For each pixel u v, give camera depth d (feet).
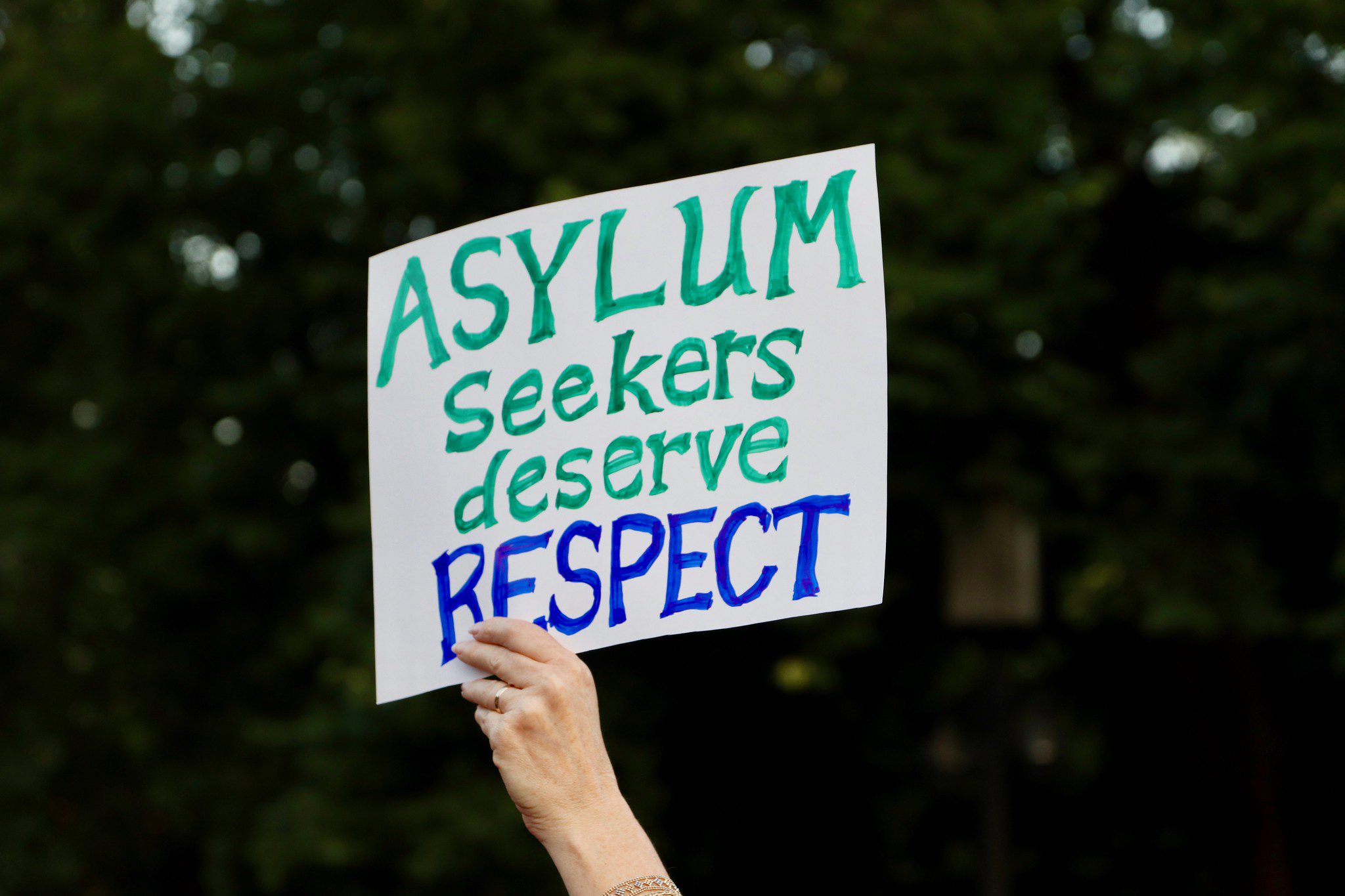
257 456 26.61
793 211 6.56
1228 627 21.88
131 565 27.37
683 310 6.60
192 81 26.71
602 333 6.68
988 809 20.33
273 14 25.98
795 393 6.39
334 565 24.26
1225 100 22.21
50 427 29.43
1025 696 20.68
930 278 21.26
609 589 6.39
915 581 24.88
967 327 22.44
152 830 29.73
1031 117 23.24
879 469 6.20
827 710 26.55
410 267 7.06
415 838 22.20
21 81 26.55
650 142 23.32
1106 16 25.38
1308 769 25.32
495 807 22.12
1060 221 23.12
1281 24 21.75
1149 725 26.25
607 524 6.46
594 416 6.59
